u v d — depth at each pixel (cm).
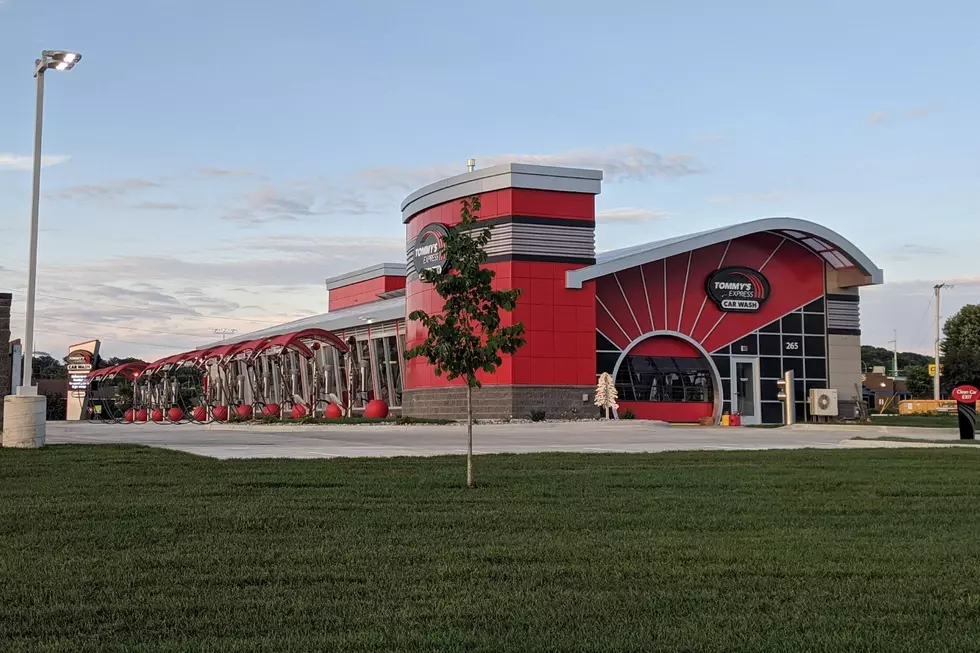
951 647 680
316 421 4378
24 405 2489
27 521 1219
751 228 4981
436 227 4700
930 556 1015
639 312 5003
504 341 1672
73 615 760
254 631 719
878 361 17938
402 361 5484
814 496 1535
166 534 1134
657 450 2642
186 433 3806
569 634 710
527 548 1049
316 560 981
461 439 3316
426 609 782
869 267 5275
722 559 992
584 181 4597
